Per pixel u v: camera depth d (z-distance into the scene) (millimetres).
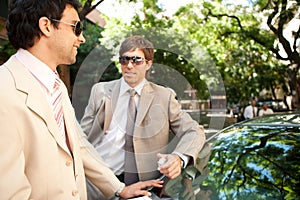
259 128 2615
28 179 1272
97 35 7707
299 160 2199
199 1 10031
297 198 1956
